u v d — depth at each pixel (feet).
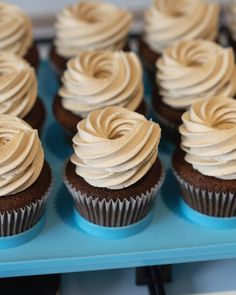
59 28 1.89
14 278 1.40
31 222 1.34
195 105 1.42
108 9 1.94
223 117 1.40
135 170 1.30
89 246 1.32
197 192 1.35
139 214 1.35
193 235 1.35
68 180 1.36
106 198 1.30
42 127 1.61
